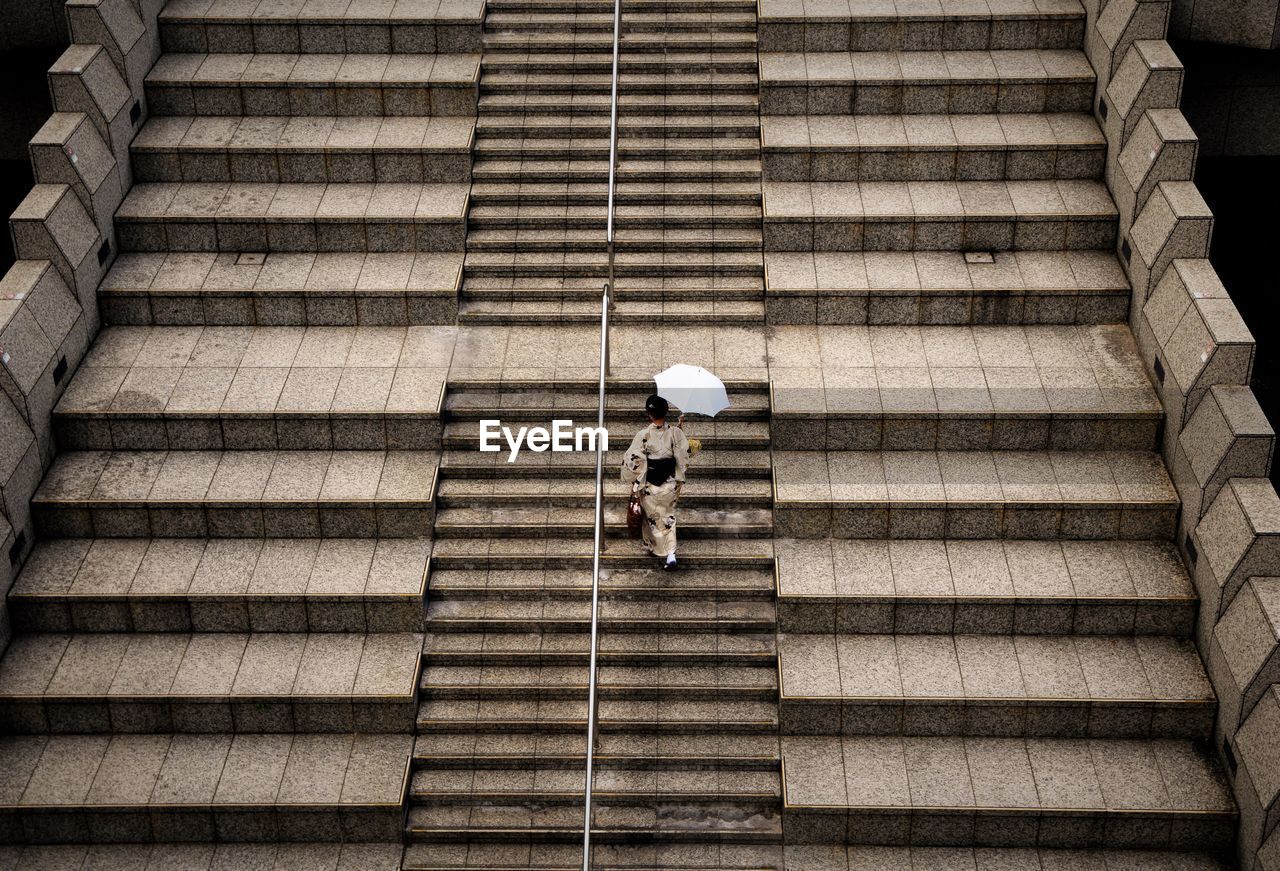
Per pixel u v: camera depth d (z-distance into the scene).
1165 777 9.06
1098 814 8.84
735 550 10.10
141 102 12.27
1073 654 9.59
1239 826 8.80
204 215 11.62
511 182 12.12
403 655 9.72
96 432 10.57
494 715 9.52
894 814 8.92
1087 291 11.05
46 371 10.36
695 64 12.63
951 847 9.07
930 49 12.65
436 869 8.97
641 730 9.48
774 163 11.96
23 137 13.21
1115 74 11.58
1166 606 9.57
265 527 10.23
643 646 9.76
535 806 9.26
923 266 11.45
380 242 11.72
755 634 9.85
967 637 9.77
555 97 12.57
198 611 9.83
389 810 9.02
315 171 12.06
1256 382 13.05
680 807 9.22
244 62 12.65
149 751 9.42
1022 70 12.23
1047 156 11.80
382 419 10.50
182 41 12.73
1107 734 9.36
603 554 10.06
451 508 10.41
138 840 9.16
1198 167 12.88
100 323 11.41
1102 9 11.90
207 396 10.65
